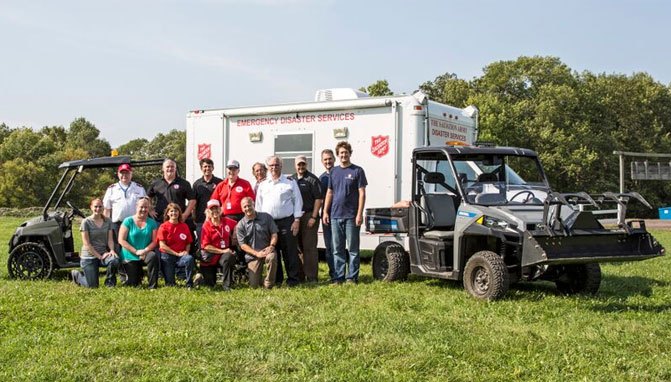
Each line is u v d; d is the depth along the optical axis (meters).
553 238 7.50
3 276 10.14
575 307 7.43
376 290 8.61
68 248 10.24
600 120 50.41
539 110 46.44
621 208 7.84
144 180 33.59
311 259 9.67
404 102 11.16
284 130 12.41
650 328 6.37
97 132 87.81
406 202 9.48
